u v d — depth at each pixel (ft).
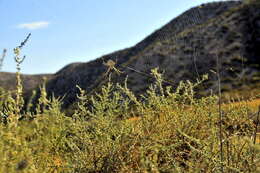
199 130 9.19
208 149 7.71
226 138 7.54
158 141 8.11
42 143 6.61
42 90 6.78
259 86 90.74
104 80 9.02
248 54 126.72
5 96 6.81
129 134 8.52
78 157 7.94
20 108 6.91
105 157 8.27
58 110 7.73
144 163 7.08
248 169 7.12
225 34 143.23
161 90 9.37
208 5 236.84
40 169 6.73
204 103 9.30
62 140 7.75
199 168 7.34
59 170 7.28
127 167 8.04
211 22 155.22
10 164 5.85
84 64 265.75
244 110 8.84
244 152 7.72
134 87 123.54
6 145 6.05
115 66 8.77
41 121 6.75
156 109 9.09
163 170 7.62
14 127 6.42
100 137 8.45
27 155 6.14
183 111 9.23
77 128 8.47
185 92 9.42
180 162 8.57
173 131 9.04
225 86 98.48
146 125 8.91
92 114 8.76
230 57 123.75
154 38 238.48
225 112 9.12
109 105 8.86
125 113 8.92
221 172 7.06
